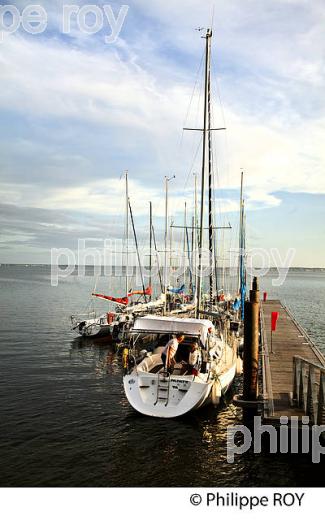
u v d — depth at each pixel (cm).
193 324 1595
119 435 1319
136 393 1416
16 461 1148
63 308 4594
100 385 1842
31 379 1914
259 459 1173
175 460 1169
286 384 1426
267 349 1922
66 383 1862
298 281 14362
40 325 3372
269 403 1259
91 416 1474
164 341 1805
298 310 4822
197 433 1338
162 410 1378
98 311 4334
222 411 1539
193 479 1076
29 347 2572
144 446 1248
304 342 2081
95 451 1213
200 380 1420
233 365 1750
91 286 8962
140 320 1661
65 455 1187
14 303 5091
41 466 1123
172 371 1520
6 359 2275
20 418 1450
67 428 1370
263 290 8744
